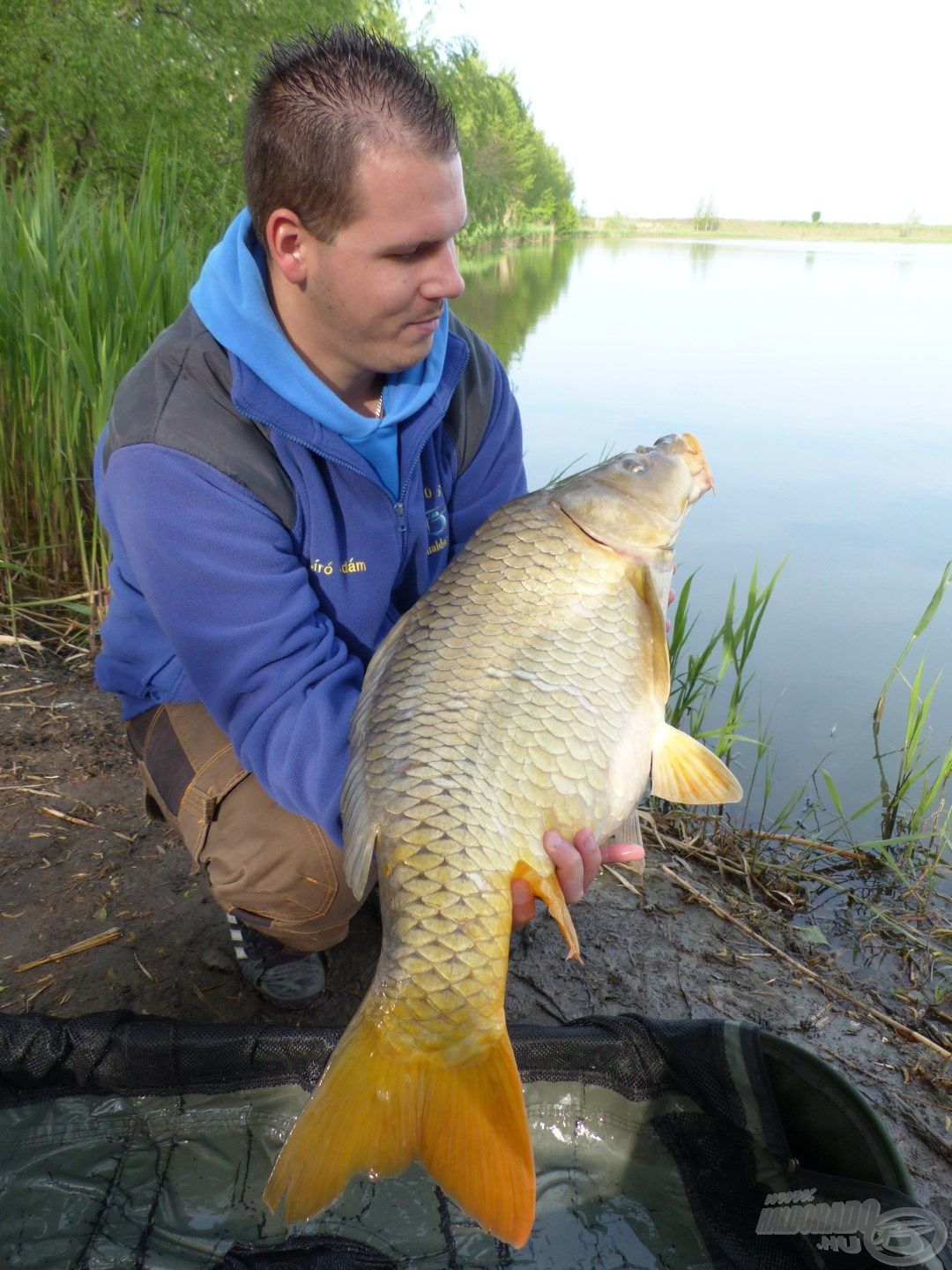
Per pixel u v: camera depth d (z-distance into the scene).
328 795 1.62
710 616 4.35
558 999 2.21
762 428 7.44
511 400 2.26
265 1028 1.75
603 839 1.54
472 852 1.38
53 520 3.81
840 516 5.53
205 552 1.70
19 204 4.38
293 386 1.75
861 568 4.84
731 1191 1.71
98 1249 1.58
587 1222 1.67
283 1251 1.52
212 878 1.96
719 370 9.80
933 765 3.39
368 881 1.42
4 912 2.29
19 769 2.79
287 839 1.84
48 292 3.70
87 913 2.30
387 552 1.95
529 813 1.45
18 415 3.94
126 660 2.02
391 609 2.09
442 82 10.66
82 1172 1.70
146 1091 1.76
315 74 1.58
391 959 1.34
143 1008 2.05
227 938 2.24
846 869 2.92
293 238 1.68
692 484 1.77
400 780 1.42
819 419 7.80
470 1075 1.30
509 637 1.54
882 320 14.35
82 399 3.78
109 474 1.75
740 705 3.42
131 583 1.93
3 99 8.84
